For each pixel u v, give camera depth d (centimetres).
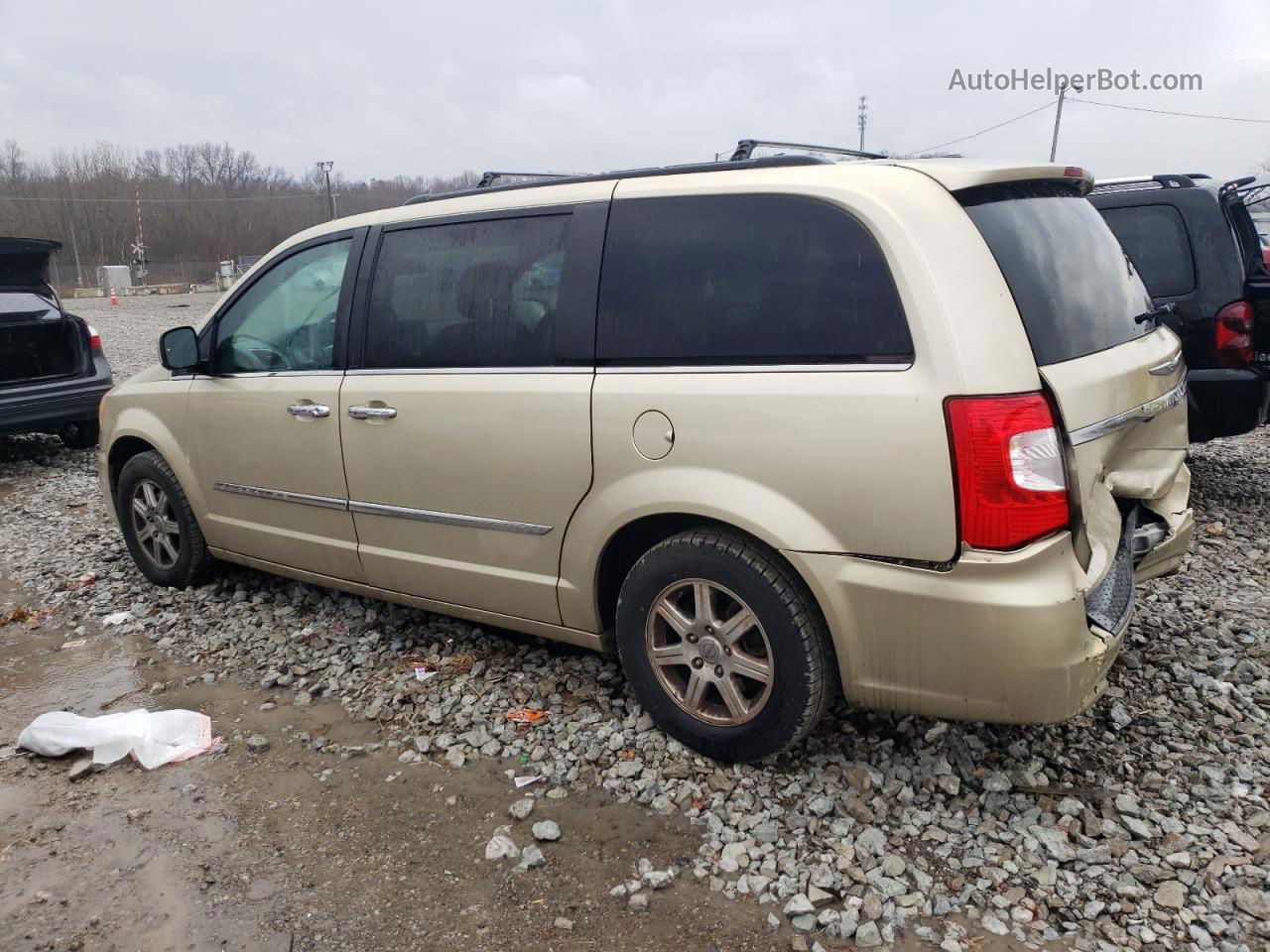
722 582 286
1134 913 236
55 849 278
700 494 281
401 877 262
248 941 240
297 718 354
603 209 313
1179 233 529
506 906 249
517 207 335
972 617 247
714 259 288
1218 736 311
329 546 399
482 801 296
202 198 8012
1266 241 984
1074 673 249
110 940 241
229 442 427
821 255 270
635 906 247
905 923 238
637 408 294
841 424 257
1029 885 249
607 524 306
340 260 388
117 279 5031
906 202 260
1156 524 331
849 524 260
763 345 275
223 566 495
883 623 261
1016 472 241
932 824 274
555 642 401
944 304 248
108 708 367
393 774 313
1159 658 363
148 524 487
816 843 268
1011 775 292
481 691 362
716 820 278
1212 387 525
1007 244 270
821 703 281
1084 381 269
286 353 407
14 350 787
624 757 314
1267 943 224
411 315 360
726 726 299
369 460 370
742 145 325
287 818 291
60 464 836
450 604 370
